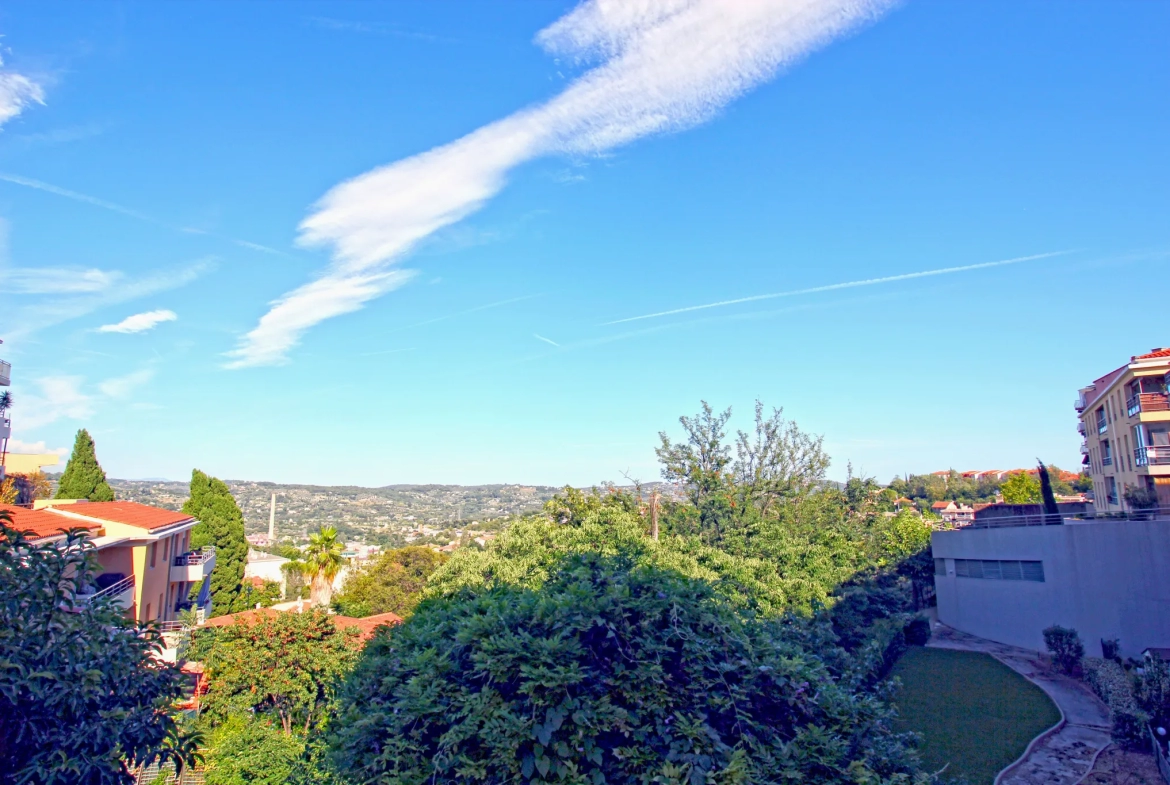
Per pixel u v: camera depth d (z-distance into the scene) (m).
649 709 7.00
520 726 6.59
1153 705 17.83
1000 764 16.83
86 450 42.06
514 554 20.38
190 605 33.53
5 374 34.00
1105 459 45.34
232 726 18.92
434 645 8.27
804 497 34.91
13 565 5.68
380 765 7.25
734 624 8.16
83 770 5.32
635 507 30.25
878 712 8.48
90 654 5.84
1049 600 30.12
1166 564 27.09
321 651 20.00
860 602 26.94
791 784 6.83
